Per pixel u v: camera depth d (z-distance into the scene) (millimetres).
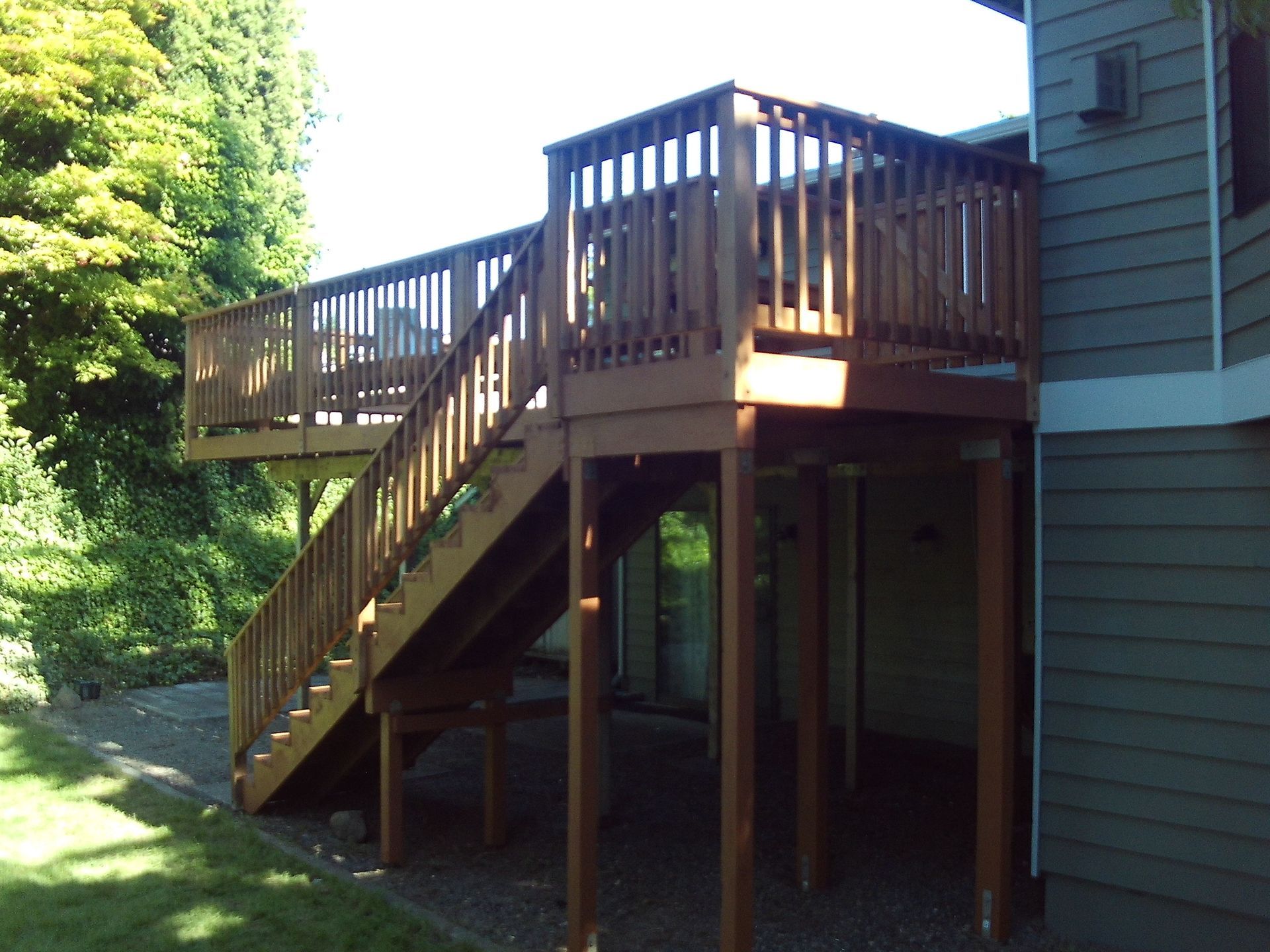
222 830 6211
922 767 7980
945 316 4586
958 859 5910
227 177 16156
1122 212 4785
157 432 14680
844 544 9336
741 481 3844
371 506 5883
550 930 4855
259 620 6711
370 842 6254
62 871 5398
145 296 13539
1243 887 4348
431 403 5594
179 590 13156
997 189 5656
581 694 4441
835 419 4871
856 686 7383
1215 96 4484
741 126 3777
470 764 8227
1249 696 4359
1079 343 4898
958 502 8586
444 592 5344
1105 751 4742
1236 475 4426
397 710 5844
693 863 5883
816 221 7051
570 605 4512
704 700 10375
